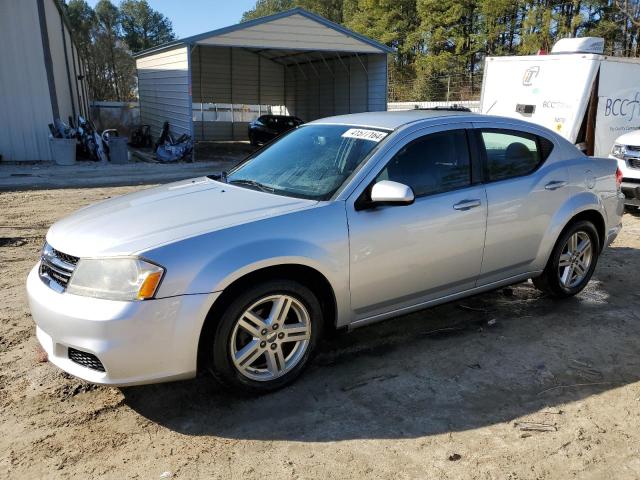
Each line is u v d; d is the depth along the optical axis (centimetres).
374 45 2295
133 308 303
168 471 289
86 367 319
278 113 3431
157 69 2322
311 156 427
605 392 369
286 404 351
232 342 334
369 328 468
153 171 1647
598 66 998
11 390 364
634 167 869
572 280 523
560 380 384
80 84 3225
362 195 377
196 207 368
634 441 317
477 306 517
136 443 313
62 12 2361
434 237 404
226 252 324
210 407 348
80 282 316
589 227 514
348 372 393
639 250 710
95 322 302
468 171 432
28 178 1420
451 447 310
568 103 1021
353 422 333
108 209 384
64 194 1168
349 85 2675
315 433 322
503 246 450
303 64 3059
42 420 333
